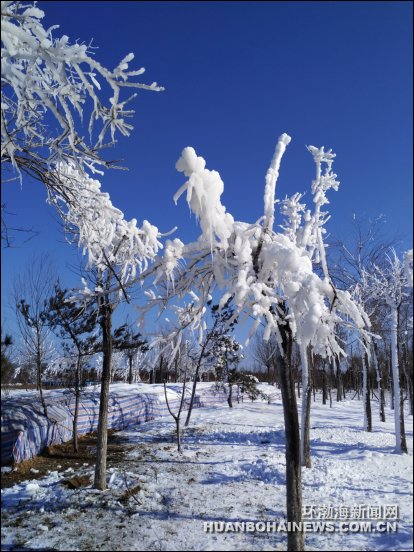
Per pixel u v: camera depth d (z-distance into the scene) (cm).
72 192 656
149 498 757
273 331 528
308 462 977
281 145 572
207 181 494
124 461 1025
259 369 4019
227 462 1034
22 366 1523
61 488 786
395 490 808
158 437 1355
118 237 819
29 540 583
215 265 527
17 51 454
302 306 484
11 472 897
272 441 1305
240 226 553
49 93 502
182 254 572
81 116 504
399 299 1171
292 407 534
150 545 572
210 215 488
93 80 504
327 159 650
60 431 1170
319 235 606
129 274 834
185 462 1034
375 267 1256
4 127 464
